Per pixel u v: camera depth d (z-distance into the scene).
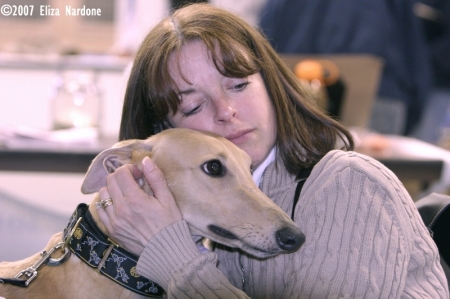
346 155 1.77
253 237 1.74
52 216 3.56
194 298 1.60
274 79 1.98
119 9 6.74
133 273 1.82
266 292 1.76
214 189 1.82
